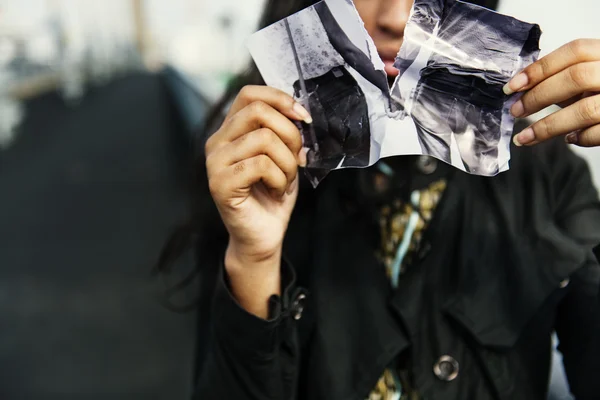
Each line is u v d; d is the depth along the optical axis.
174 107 4.80
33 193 3.96
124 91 15.43
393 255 0.55
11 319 1.93
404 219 0.55
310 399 0.53
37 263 2.47
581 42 0.42
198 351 0.62
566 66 0.42
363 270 0.55
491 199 0.53
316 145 0.48
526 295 0.50
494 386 0.51
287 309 0.50
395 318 0.53
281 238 0.51
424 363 0.52
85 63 17.84
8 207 3.58
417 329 0.52
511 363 0.51
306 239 0.58
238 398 0.52
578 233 0.51
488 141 0.46
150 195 3.61
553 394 0.84
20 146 6.28
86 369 1.57
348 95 0.47
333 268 0.55
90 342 1.73
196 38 9.90
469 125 0.46
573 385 0.55
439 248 0.53
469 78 0.45
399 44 0.46
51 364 1.61
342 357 0.53
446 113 0.46
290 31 0.47
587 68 0.41
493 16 0.44
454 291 0.52
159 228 2.87
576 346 0.54
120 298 2.03
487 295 0.52
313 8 0.46
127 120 8.47
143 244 2.63
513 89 0.43
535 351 0.52
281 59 0.48
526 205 0.53
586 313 0.52
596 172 0.57
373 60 0.46
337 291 0.54
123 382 1.49
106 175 4.40
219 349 0.52
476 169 0.46
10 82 10.27
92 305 1.99
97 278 2.25
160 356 1.61
